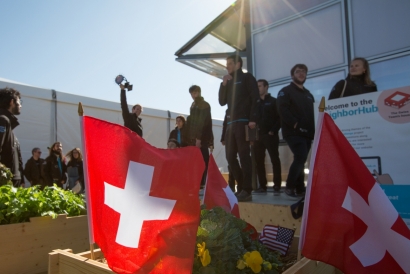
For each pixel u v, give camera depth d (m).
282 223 3.52
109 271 1.80
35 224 2.96
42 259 2.97
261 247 2.12
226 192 3.02
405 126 2.62
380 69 5.24
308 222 1.87
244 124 4.27
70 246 3.17
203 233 1.84
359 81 3.82
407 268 1.63
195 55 7.34
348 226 1.79
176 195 1.75
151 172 1.86
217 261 1.79
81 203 3.55
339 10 5.68
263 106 5.26
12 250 2.80
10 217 2.94
